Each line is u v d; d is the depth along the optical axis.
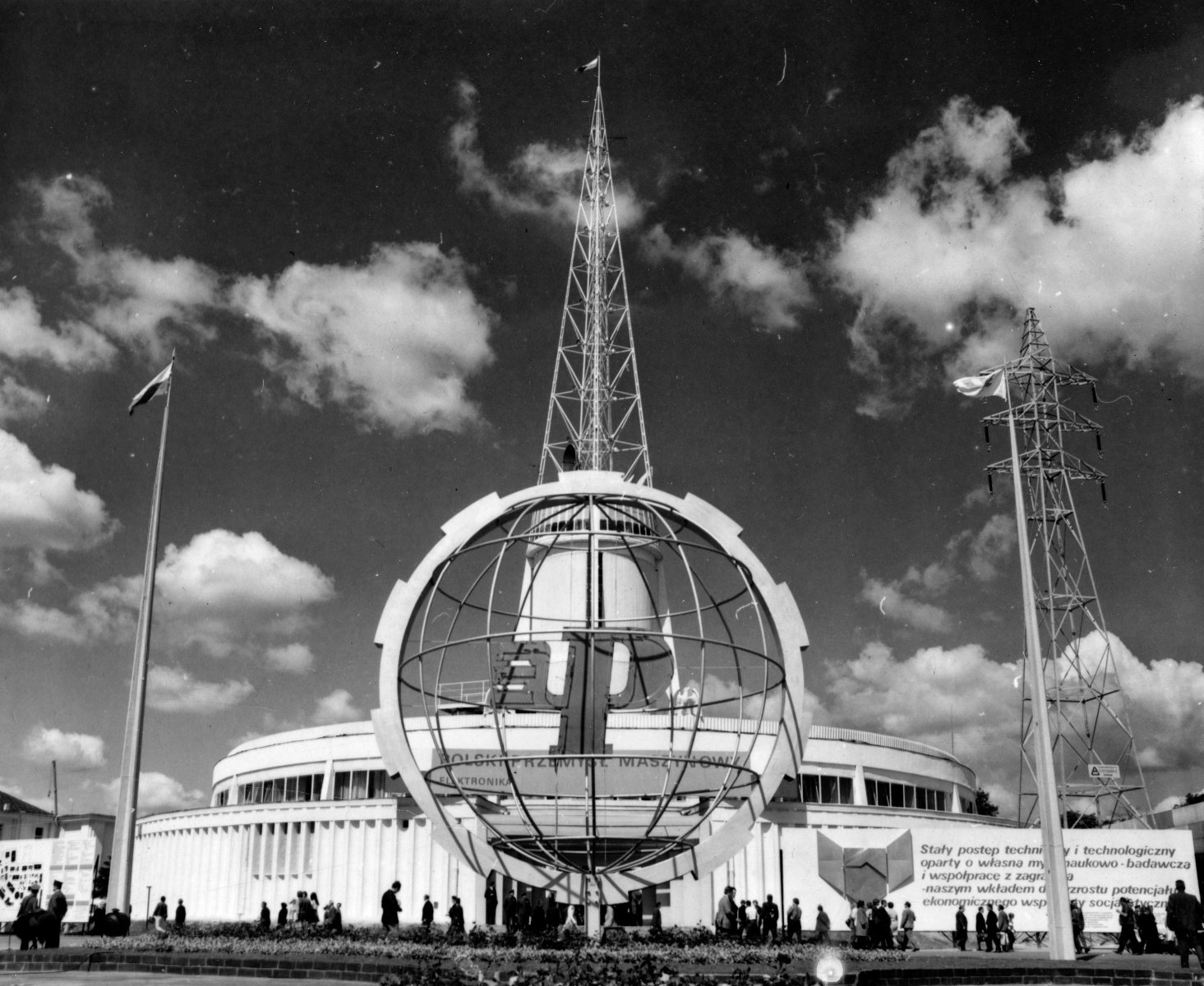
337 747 62.91
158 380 38.56
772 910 37.72
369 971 23.11
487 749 55.03
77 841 40.12
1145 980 26.12
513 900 35.34
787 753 30.86
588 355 60.66
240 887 60.00
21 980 23.47
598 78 65.12
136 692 34.47
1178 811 67.94
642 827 34.12
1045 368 63.00
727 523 31.80
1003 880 43.53
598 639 30.55
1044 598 61.59
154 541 36.25
